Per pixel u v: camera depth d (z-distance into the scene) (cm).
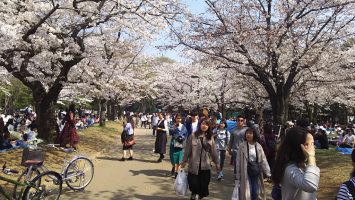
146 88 3547
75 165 772
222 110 3353
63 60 1126
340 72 1655
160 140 1234
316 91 2280
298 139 289
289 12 1358
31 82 1312
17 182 592
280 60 1559
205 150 684
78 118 2708
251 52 1473
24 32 957
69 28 1133
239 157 602
